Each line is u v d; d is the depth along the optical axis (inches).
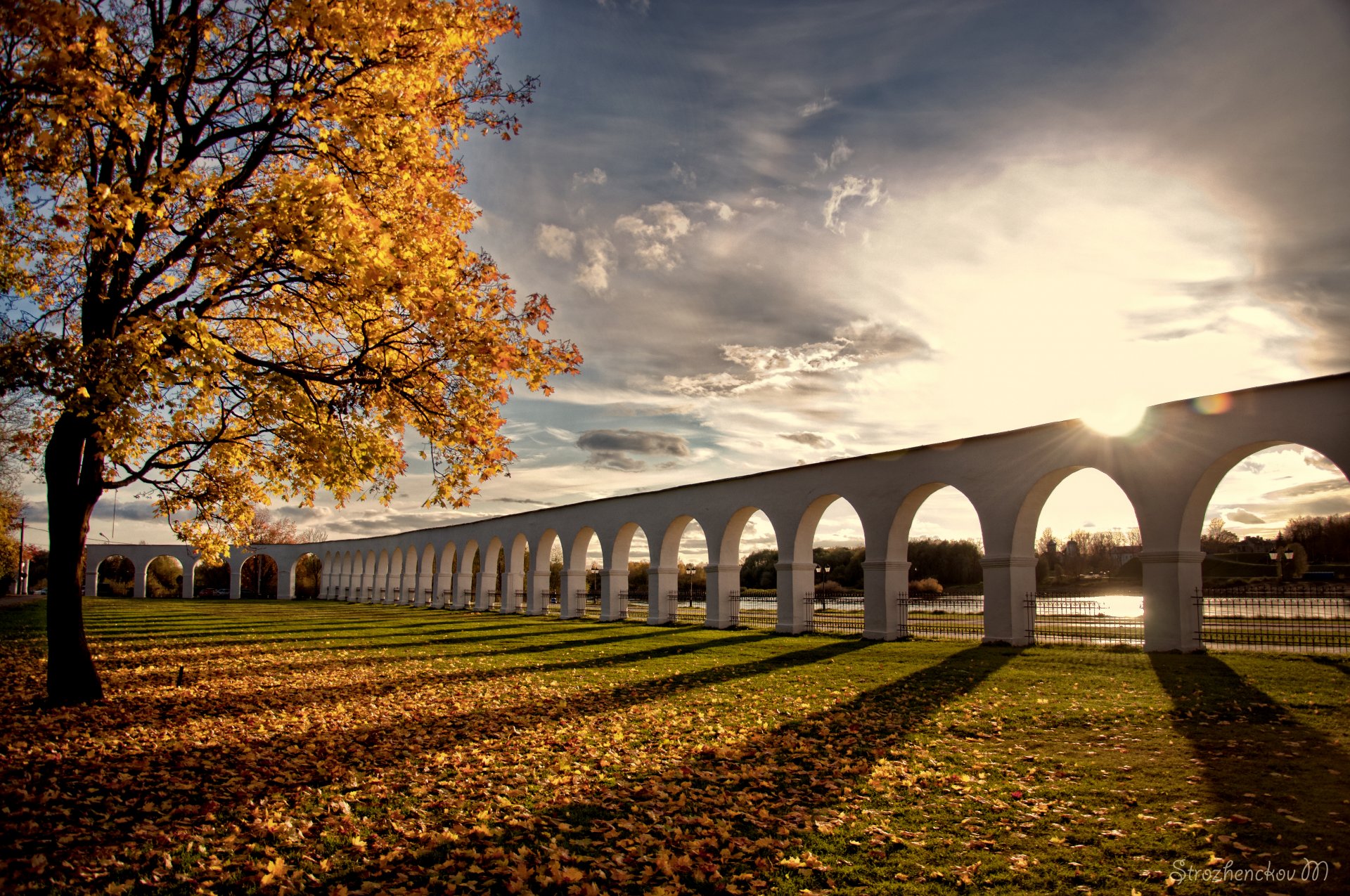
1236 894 151.3
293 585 2260.1
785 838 189.6
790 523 796.0
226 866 177.5
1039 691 386.0
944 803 213.5
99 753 278.8
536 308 363.9
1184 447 512.7
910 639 684.1
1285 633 604.7
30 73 263.4
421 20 334.0
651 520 985.5
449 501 381.1
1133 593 1409.9
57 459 382.0
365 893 161.8
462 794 229.6
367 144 340.2
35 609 1355.8
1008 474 610.9
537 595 1224.8
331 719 349.1
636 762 265.1
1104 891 155.1
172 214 332.5
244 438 420.2
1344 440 440.5
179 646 722.2
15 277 306.3
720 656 585.0
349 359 395.5
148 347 284.0
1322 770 230.1
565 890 162.4
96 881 168.9
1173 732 288.4
